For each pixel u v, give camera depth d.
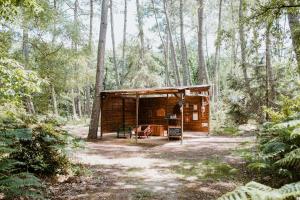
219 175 7.88
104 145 14.35
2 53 8.00
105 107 19.05
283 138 7.04
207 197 6.21
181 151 12.34
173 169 8.90
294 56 9.29
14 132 6.61
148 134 18.00
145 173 8.47
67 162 8.10
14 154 6.85
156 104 21.61
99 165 9.52
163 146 13.98
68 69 20.70
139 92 15.95
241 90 18.45
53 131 7.67
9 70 7.31
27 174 5.39
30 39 18.48
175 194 6.48
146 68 29.48
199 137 17.12
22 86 7.77
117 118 20.08
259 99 17.14
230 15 33.75
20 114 8.46
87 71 24.80
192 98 20.89
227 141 14.71
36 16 16.11
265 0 8.21
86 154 11.57
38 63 18.86
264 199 2.22
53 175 7.57
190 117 21.03
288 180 6.12
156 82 29.50
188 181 7.48
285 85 16.25
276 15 7.95
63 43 19.31
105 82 44.44
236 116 17.95
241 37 18.22
